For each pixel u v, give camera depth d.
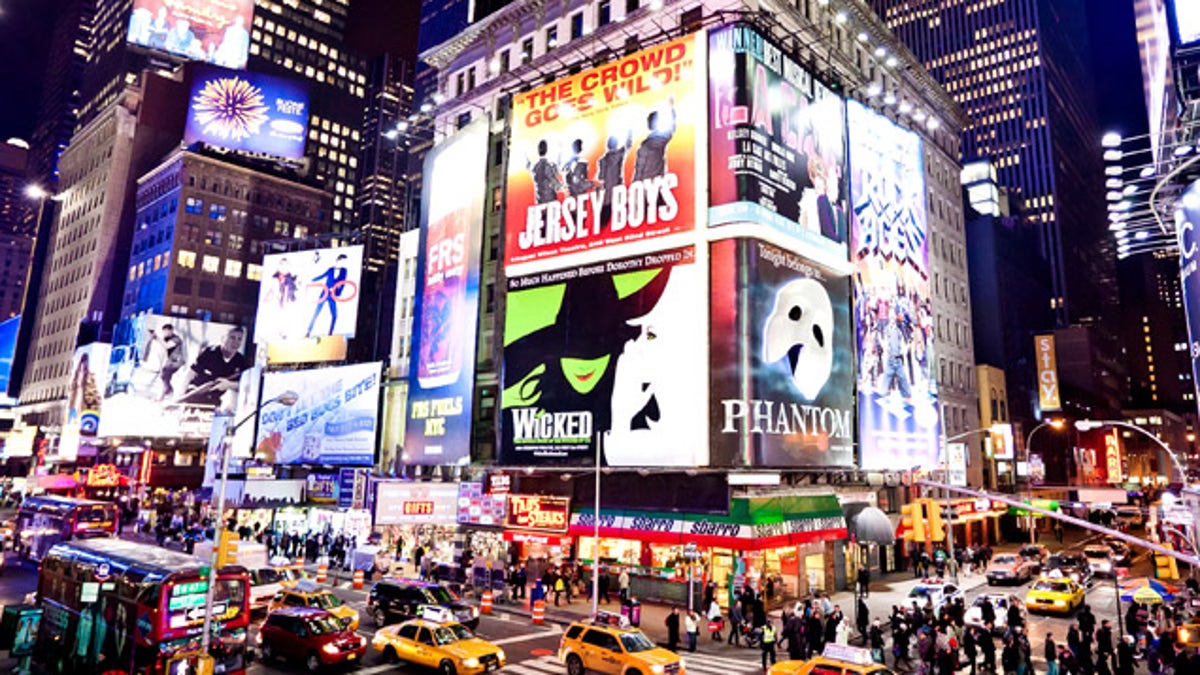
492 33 61.62
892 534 37.16
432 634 23.97
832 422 44.38
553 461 44.66
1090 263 160.88
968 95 154.75
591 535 41.41
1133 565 56.25
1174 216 40.28
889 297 53.03
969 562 51.03
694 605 35.19
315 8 158.12
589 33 52.59
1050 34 154.00
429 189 59.53
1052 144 145.00
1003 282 88.62
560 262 46.81
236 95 117.00
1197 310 36.78
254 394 69.25
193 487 93.38
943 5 160.00
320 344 71.00
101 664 21.03
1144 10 46.84
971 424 70.25
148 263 114.62
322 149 155.38
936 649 23.70
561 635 29.58
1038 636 31.00
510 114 53.31
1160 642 23.72
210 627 20.95
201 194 113.25
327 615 24.62
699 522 37.75
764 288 40.59
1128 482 108.75
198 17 134.50
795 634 25.50
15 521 52.22
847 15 56.72
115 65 145.00
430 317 56.91
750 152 40.94
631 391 42.12
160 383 96.19
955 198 74.06
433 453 53.97
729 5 45.66
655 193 43.34
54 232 145.00
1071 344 118.06
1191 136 35.59
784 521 38.12
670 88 44.09
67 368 124.31
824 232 46.22
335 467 64.88
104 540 25.02
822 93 48.28
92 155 135.75
